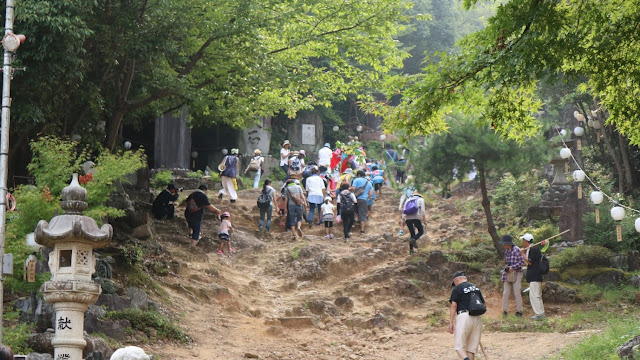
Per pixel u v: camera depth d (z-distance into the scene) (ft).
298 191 69.00
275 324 49.14
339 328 49.67
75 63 44.96
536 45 31.14
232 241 65.41
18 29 43.27
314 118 137.49
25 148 52.60
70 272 27.35
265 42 64.13
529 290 50.49
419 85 34.58
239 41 58.39
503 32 32.24
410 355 42.96
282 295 56.08
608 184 69.10
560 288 52.95
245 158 118.42
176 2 51.96
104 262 45.52
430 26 151.53
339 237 69.87
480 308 35.12
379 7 63.67
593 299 52.03
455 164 60.54
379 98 144.25
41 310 36.37
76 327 27.30
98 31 51.03
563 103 72.38
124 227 57.06
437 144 60.03
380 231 72.43
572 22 31.94
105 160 47.42
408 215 62.80
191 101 62.18
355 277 59.26
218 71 60.85
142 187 71.31
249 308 51.49
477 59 32.86
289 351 43.52
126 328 40.37
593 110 73.87
